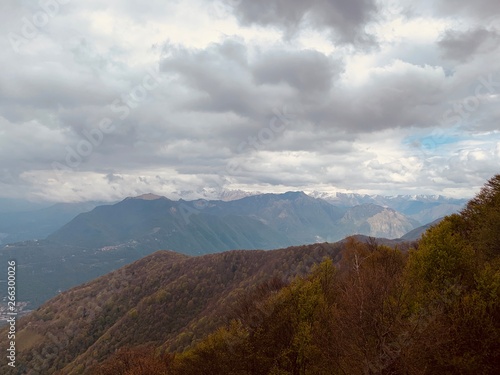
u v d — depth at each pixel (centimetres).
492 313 2522
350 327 2695
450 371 2347
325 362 3125
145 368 4866
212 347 4109
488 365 2317
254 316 4619
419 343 2394
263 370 3841
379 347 2461
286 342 3997
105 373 5347
